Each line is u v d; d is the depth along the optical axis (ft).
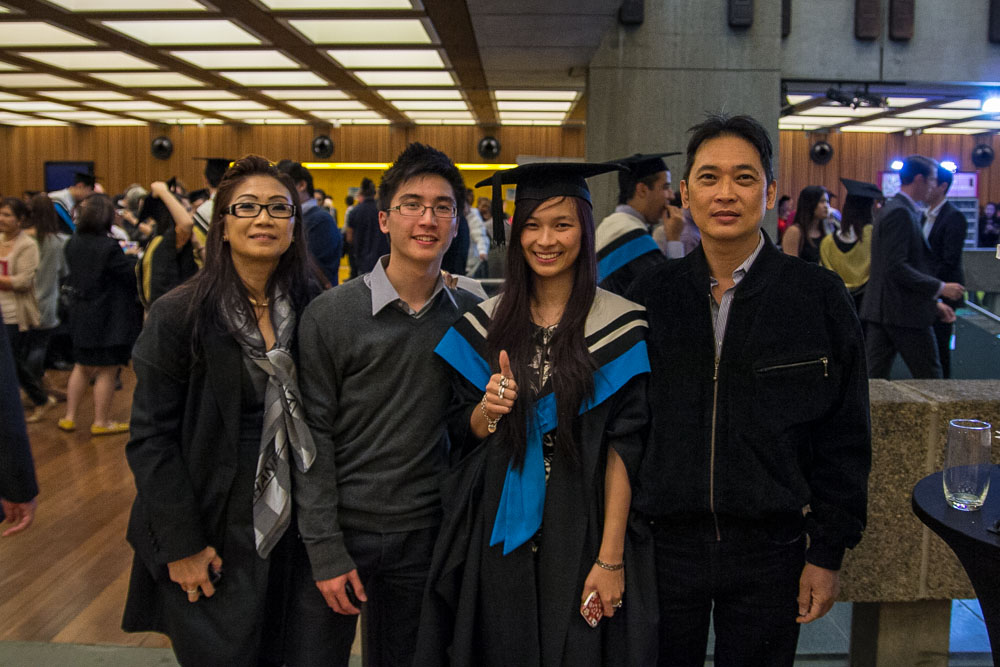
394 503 5.62
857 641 8.21
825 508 5.42
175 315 5.39
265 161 5.77
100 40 25.26
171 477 5.28
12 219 17.17
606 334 5.37
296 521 5.79
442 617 5.53
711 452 5.39
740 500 5.31
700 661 5.84
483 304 5.74
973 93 24.57
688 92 21.48
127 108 42.52
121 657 8.40
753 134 5.32
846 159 50.52
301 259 6.00
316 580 5.44
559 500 5.29
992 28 23.06
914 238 14.25
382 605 5.93
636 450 5.35
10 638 8.84
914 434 7.36
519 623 5.27
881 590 7.49
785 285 5.41
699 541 5.50
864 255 16.80
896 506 7.42
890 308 14.40
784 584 5.51
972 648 8.75
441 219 5.54
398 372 5.62
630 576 5.41
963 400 7.35
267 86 34.55
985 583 4.91
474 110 42.24
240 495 5.51
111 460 15.31
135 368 5.40
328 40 24.89
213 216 5.63
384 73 30.73
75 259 16.30
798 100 35.60
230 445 5.44
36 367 18.04
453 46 24.64
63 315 19.85
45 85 34.63
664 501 5.41
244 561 5.52
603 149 21.75
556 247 5.32
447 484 5.61
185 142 50.57
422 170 5.51
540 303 5.62
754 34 21.33
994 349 16.20
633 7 21.13
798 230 18.08
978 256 16.81
